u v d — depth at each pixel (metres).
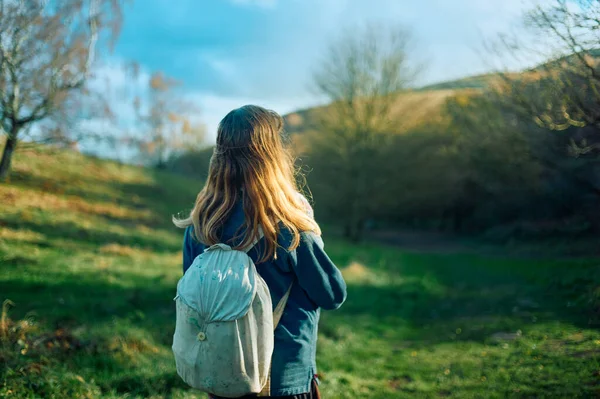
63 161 26.42
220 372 1.51
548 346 7.03
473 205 33.66
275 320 1.61
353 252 22.69
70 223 16.59
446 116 28.69
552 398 4.73
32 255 11.97
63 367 4.92
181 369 1.57
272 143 1.73
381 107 31.73
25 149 17.77
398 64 31.27
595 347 6.53
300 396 1.61
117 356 5.75
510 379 5.66
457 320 10.16
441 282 15.55
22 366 4.50
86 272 11.12
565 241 22.34
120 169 30.52
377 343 8.66
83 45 15.85
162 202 26.38
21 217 15.70
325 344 8.15
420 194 32.72
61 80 15.70
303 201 1.75
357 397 5.52
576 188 16.23
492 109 11.04
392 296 13.10
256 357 1.52
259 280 1.57
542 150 9.70
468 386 5.68
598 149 6.06
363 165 31.95
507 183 17.86
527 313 9.70
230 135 1.72
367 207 32.97
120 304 8.59
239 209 1.68
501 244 27.28
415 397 5.49
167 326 7.52
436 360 7.21
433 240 34.44
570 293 10.88
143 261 13.81
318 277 1.62
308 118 33.44
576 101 5.21
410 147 31.61
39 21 13.70
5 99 14.52
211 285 1.54
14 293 8.74
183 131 50.31
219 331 1.51
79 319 7.18
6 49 13.45
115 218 20.06
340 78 31.75
